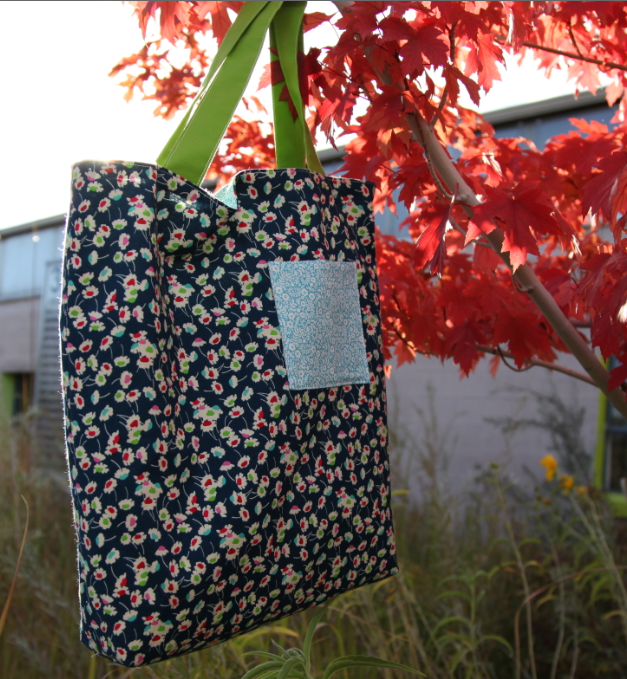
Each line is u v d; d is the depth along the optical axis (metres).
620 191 0.90
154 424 0.74
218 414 0.80
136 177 0.77
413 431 5.02
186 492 0.76
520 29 1.06
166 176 0.80
